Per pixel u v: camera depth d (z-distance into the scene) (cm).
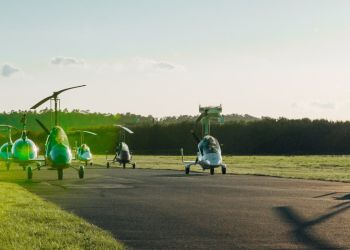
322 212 1239
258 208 1320
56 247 792
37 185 2127
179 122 10588
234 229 986
